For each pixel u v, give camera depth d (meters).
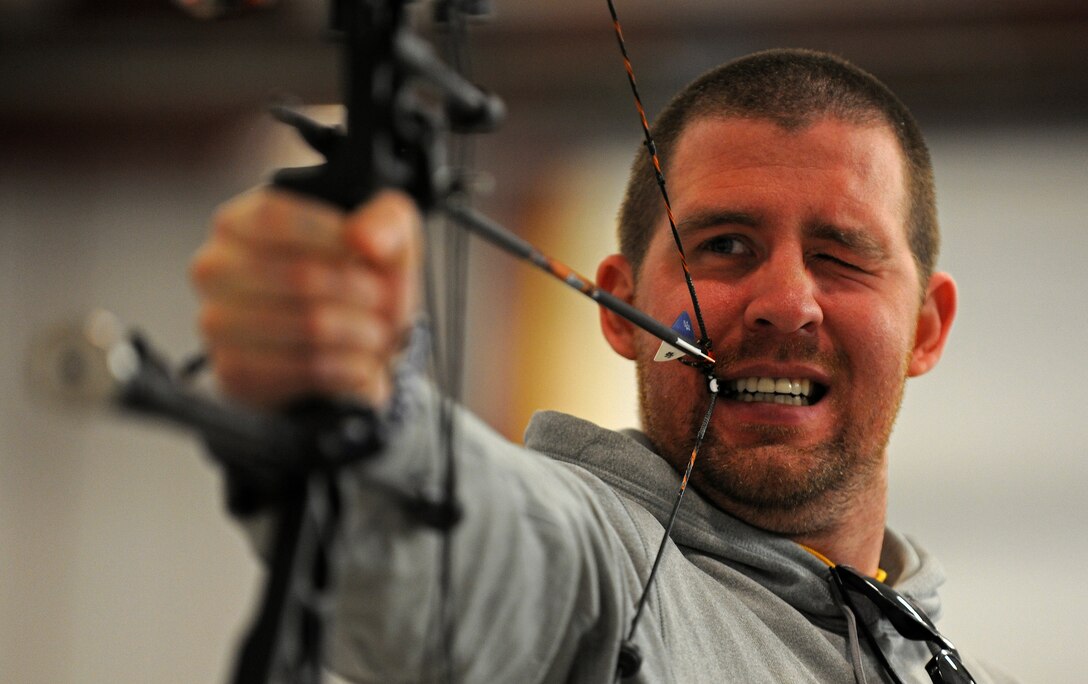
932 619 3.46
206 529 8.55
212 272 1.40
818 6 8.52
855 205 3.12
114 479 8.66
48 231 9.29
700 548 2.97
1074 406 7.86
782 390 3.07
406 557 1.76
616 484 2.98
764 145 3.13
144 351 1.20
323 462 1.43
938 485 7.67
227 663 8.35
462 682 1.93
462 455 1.85
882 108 3.29
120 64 9.01
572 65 8.83
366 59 1.47
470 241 8.52
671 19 8.69
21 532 8.57
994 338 8.04
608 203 8.90
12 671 8.29
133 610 8.49
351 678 1.98
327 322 1.40
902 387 3.21
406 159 1.52
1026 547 7.53
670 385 3.10
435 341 1.76
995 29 8.51
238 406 1.34
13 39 8.89
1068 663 7.34
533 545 1.98
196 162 9.32
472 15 1.75
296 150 9.28
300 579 1.45
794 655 2.81
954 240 8.52
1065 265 8.37
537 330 8.52
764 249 3.12
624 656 2.19
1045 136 8.63
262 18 8.74
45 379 1.12
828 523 3.13
